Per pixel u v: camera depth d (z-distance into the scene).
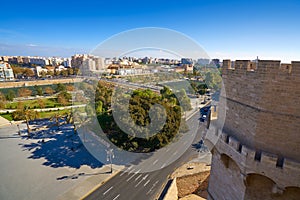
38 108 75.19
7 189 28.84
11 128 55.94
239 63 10.65
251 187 10.39
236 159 10.48
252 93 9.79
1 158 38.28
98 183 29.73
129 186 28.73
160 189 27.39
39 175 32.16
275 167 8.84
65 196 27.06
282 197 9.55
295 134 8.65
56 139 47.34
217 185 14.10
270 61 8.75
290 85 8.41
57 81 137.75
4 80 137.25
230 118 11.77
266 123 9.29
